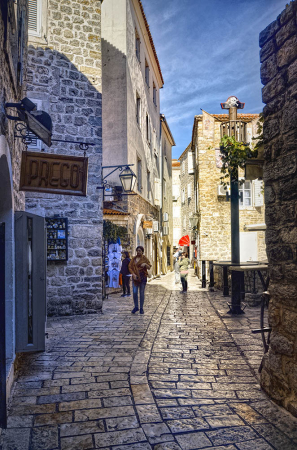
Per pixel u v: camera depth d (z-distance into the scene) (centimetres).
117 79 1507
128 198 1500
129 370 471
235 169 700
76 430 316
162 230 2662
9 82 425
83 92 955
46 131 439
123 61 1503
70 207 924
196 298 1189
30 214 524
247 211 1814
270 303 384
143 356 530
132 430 315
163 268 2728
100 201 959
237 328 718
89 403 373
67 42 947
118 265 1318
